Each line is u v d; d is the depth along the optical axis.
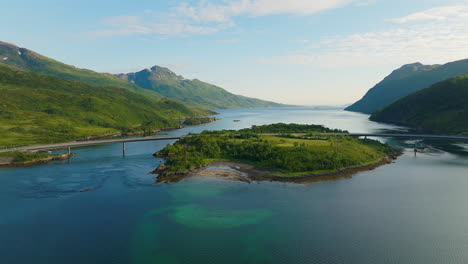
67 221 79.56
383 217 81.44
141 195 100.94
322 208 88.25
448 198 96.69
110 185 112.81
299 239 69.12
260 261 60.12
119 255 62.91
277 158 140.62
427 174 128.38
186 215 83.38
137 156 175.25
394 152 178.88
